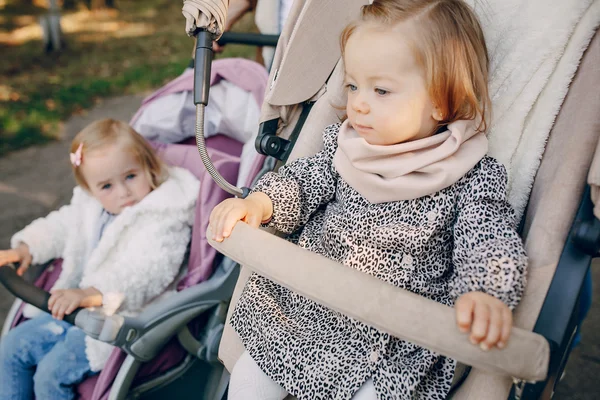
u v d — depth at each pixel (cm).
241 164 181
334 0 140
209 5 125
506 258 106
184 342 165
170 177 191
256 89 185
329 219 133
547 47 129
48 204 346
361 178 129
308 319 127
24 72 577
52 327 177
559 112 127
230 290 166
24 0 872
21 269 187
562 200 112
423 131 125
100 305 163
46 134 441
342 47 129
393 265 124
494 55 136
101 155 180
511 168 131
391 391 113
